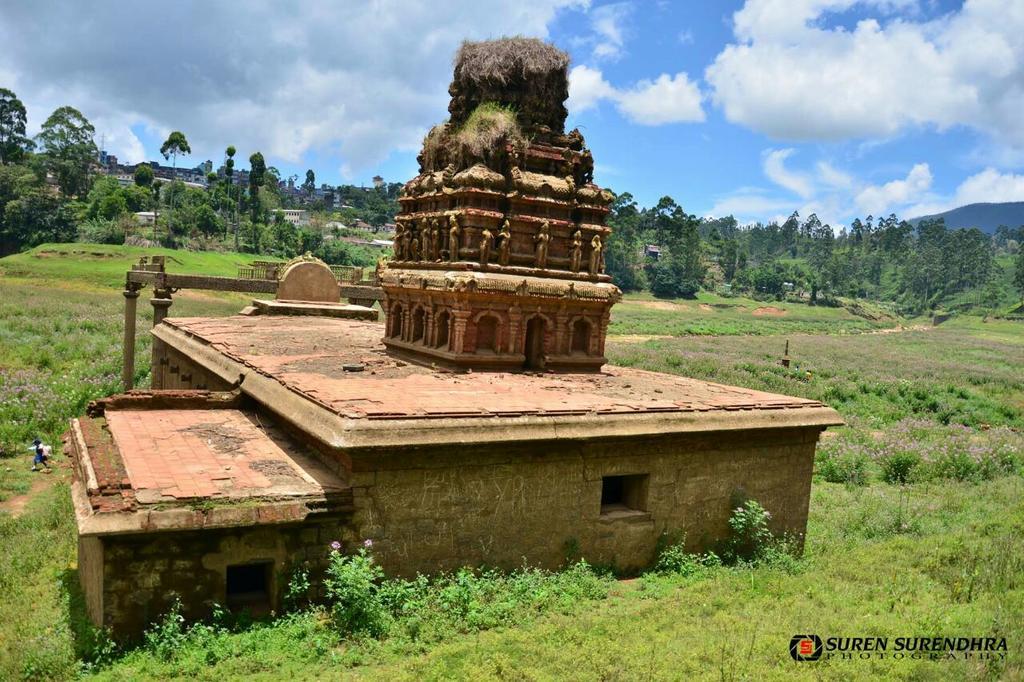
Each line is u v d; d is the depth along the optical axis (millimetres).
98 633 6820
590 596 8625
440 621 7543
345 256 114688
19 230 96375
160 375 19734
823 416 11297
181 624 7098
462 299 11875
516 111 13539
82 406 20734
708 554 10328
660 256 169250
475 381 11070
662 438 9828
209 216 116188
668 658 6426
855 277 192375
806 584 8812
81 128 131375
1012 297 167375
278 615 7559
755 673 6047
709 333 80000
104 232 98000
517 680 6086
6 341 30281
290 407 9047
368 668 6648
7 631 7812
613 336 68000
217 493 7316
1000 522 11922
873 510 14242
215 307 55594
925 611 7582
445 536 8547
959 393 36719
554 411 8992
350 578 7355
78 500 7262
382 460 8039
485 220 12312
